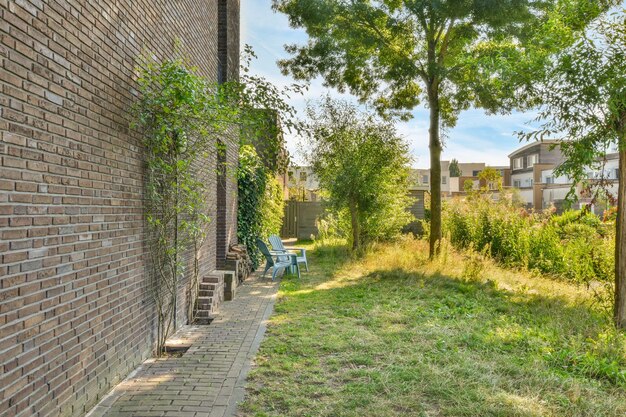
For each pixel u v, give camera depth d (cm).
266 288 889
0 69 236
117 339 395
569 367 438
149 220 455
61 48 300
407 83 1278
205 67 773
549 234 1101
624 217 604
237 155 1070
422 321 607
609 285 703
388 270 1045
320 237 1734
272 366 439
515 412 333
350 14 1120
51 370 285
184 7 622
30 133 264
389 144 1374
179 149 524
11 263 245
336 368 433
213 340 532
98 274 356
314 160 1408
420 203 1941
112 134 385
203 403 356
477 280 908
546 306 691
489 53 1102
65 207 305
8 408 240
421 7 1026
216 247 906
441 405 351
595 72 573
